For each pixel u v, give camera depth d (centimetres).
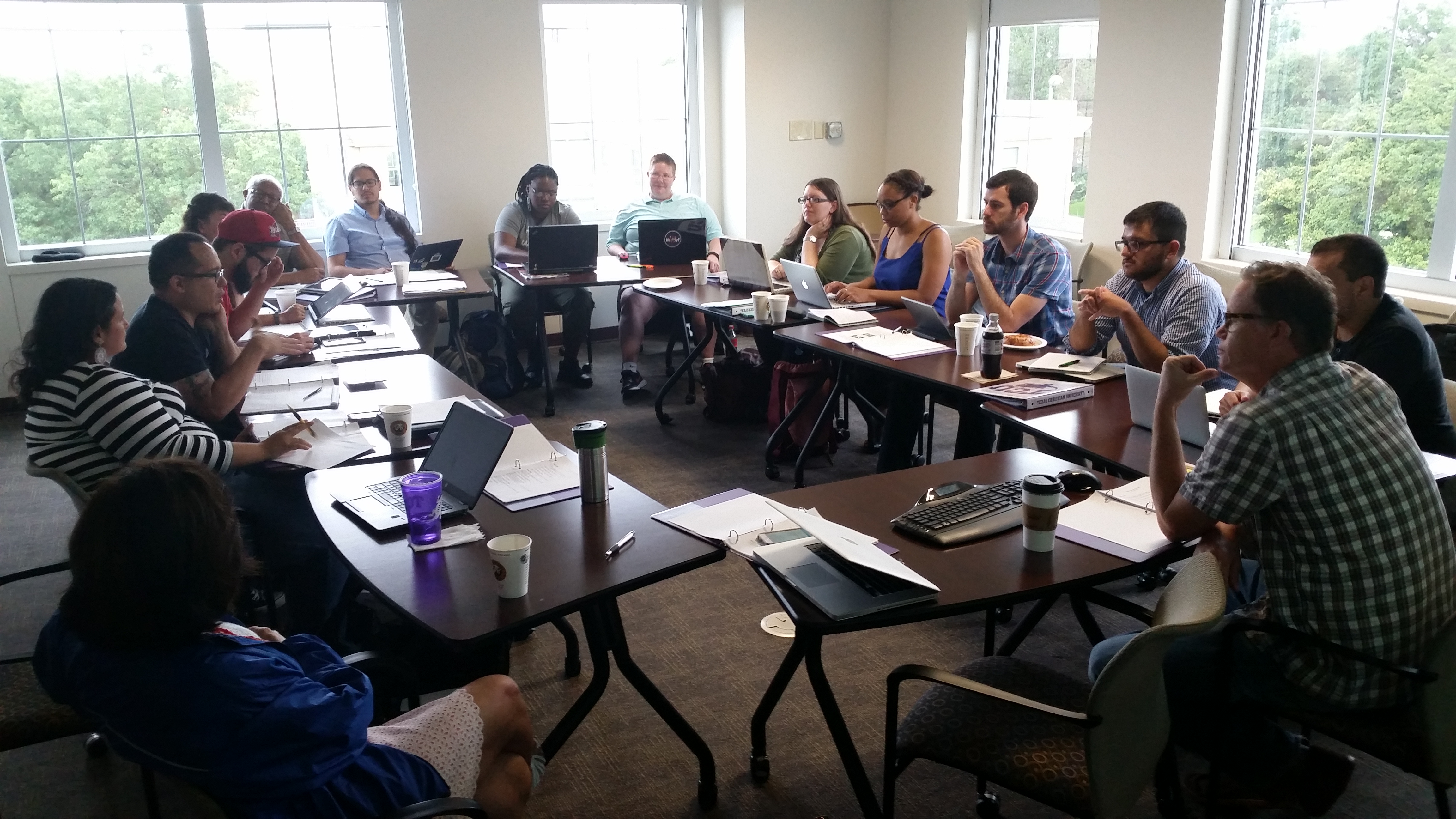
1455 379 296
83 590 136
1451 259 430
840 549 180
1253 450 180
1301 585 183
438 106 602
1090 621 218
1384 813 218
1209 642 195
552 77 643
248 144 577
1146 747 168
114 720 139
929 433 425
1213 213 512
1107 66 544
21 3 517
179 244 286
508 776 183
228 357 325
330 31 581
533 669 285
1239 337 187
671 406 543
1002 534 206
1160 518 200
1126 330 315
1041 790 167
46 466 238
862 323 402
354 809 150
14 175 532
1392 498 177
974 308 407
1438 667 168
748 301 450
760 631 303
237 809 141
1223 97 496
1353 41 450
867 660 285
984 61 638
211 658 140
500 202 632
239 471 261
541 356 536
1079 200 598
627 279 512
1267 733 196
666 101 682
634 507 224
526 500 227
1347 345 265
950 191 664
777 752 245
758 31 648
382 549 205
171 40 548
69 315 236
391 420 258
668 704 218
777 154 675
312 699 144
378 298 473
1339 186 466
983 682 192
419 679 201
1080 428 267
